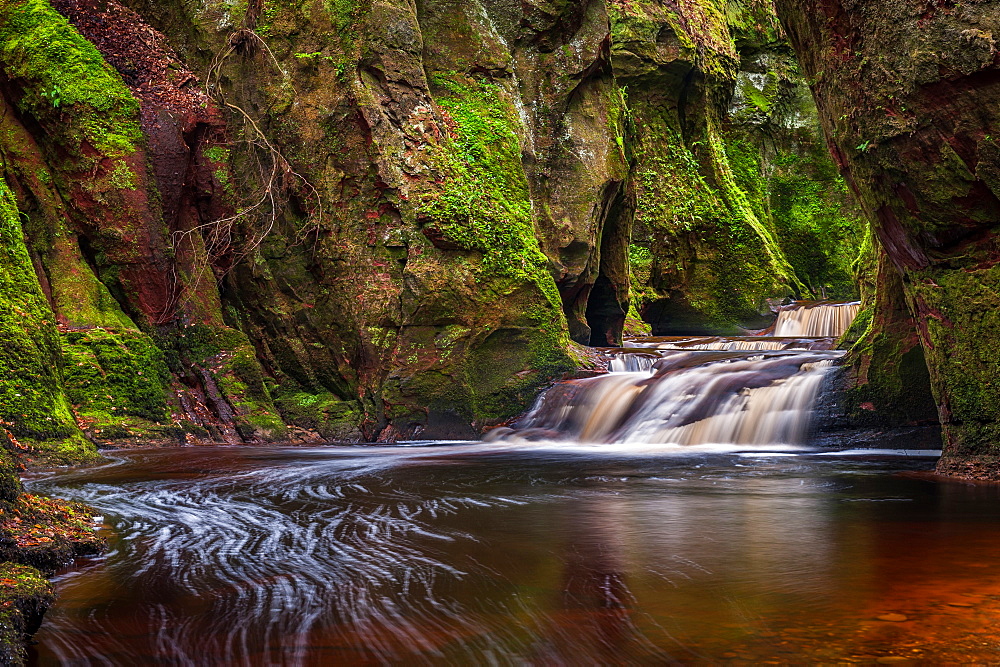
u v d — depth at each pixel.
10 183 12.51
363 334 13.38
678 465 9.23
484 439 13.02
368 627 3.32
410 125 13.60
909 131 7.53
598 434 12.44
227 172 14.12
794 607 3.55
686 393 12.25
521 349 13.59
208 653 3.04
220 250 14.05
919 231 7.98
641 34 24.23
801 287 26.39
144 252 12.91
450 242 13.27
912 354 10.91
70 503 5.62
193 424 12.41
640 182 24.38
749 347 18.05
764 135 28.75
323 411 13.55
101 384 11.67
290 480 7.91
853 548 4.74
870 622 3.32
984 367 7.65
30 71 12.60
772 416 11.54
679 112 25.91
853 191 8.98
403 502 6.54
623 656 2.96
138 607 3.61
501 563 4.40
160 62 14.16
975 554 4.58
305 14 13.88
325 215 13.64
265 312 14.05
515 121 14.81
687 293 25.06
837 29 8.21
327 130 13.64
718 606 3.56
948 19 7.05
